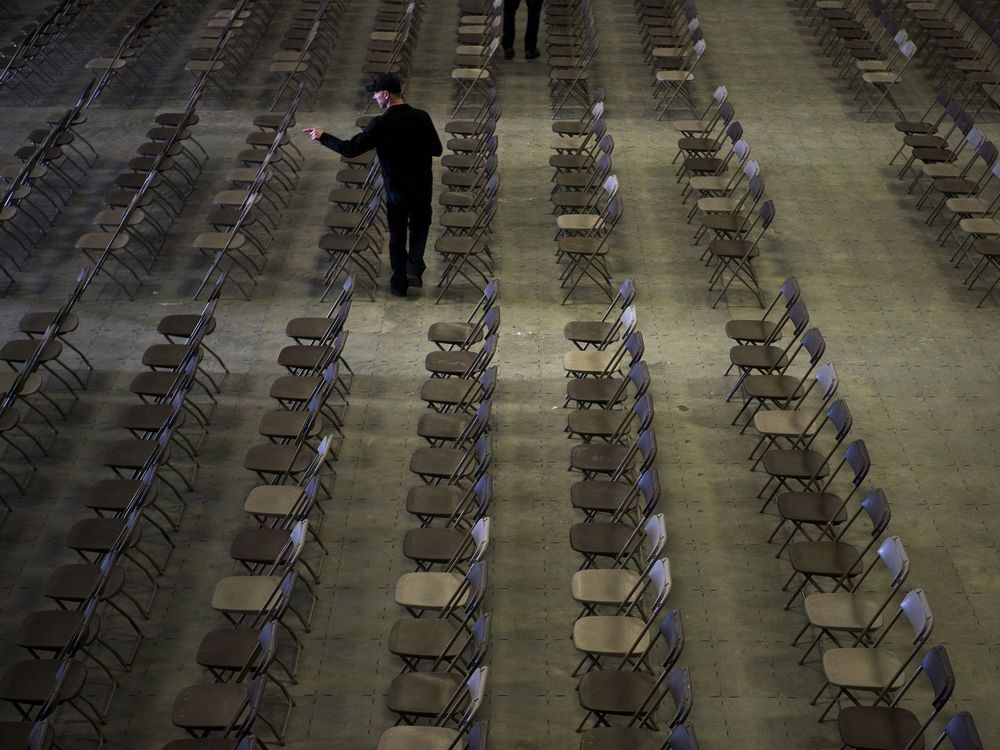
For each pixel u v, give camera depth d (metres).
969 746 6.32
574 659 8.23
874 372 11.32
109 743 7.55
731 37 20.03
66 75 18.23
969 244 13.43
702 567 9.02
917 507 9.61
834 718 7.78
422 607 7.88
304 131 16.20
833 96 17.70
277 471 9.18
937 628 8.45
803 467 9.11
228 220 12.72
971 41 18.66
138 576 8.86
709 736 7.64
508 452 10.22
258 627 8.19
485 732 6.42
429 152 11.77
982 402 10.91
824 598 7.86
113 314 12.09
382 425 10.55
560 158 14.21
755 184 12.74
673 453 10.24
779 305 12.41
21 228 13.77
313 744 7.57
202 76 16.27
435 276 12.87
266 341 11.70
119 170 15.20
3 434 10.30
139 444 9.44
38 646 7.57
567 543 9.25
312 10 19.08
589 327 10.89
